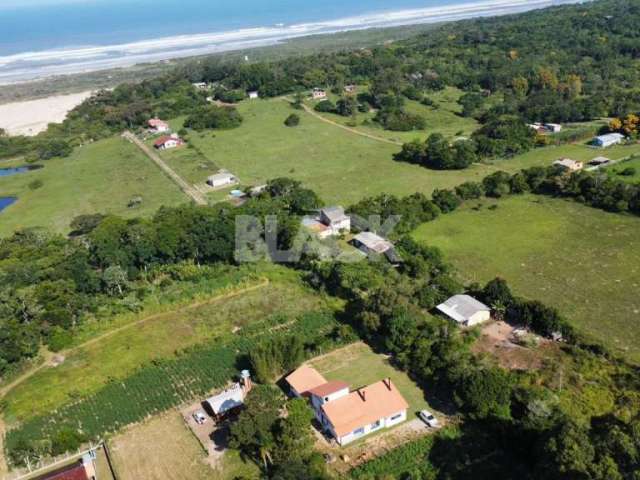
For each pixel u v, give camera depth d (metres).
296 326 82.06
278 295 91.31
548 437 51.50
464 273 93.62
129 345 81.31
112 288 95.56
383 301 76.69
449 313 78.00
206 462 58.75
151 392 70.81
